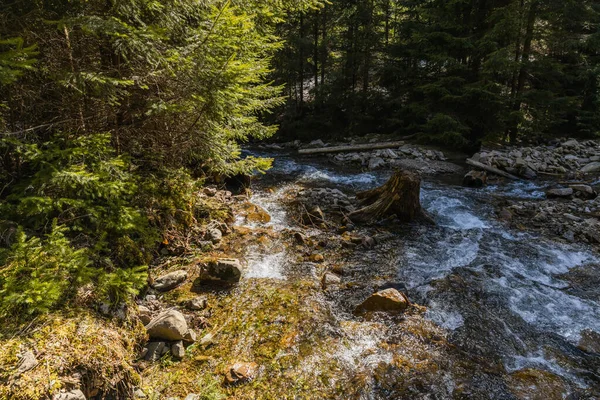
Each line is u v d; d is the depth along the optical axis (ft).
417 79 55.67
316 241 19.80
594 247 20.39
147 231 14.70
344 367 10.83
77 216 12.56
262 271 16.16
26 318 9.11
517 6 42.55
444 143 50.83
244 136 21.33
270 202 26.27
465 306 14.34
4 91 12.51
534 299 15.16
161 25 14.82
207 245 17.63
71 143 12.23
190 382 9.94
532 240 21.12
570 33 48.78
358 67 61.82
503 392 10.19
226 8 13.12
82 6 13.33
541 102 46.83
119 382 9.03
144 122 16.52
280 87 20.98
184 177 18.43
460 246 20.04
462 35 48.91
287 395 9.76
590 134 49.73
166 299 13.44
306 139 62.08
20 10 12.78
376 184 33.91
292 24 62.85
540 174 36.42
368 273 16.74
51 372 7.95
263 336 11.88
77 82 11.80
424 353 11.59
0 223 11.47
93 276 11.06
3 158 12.90
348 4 60.44
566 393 10.25
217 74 13.75
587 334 13.04
